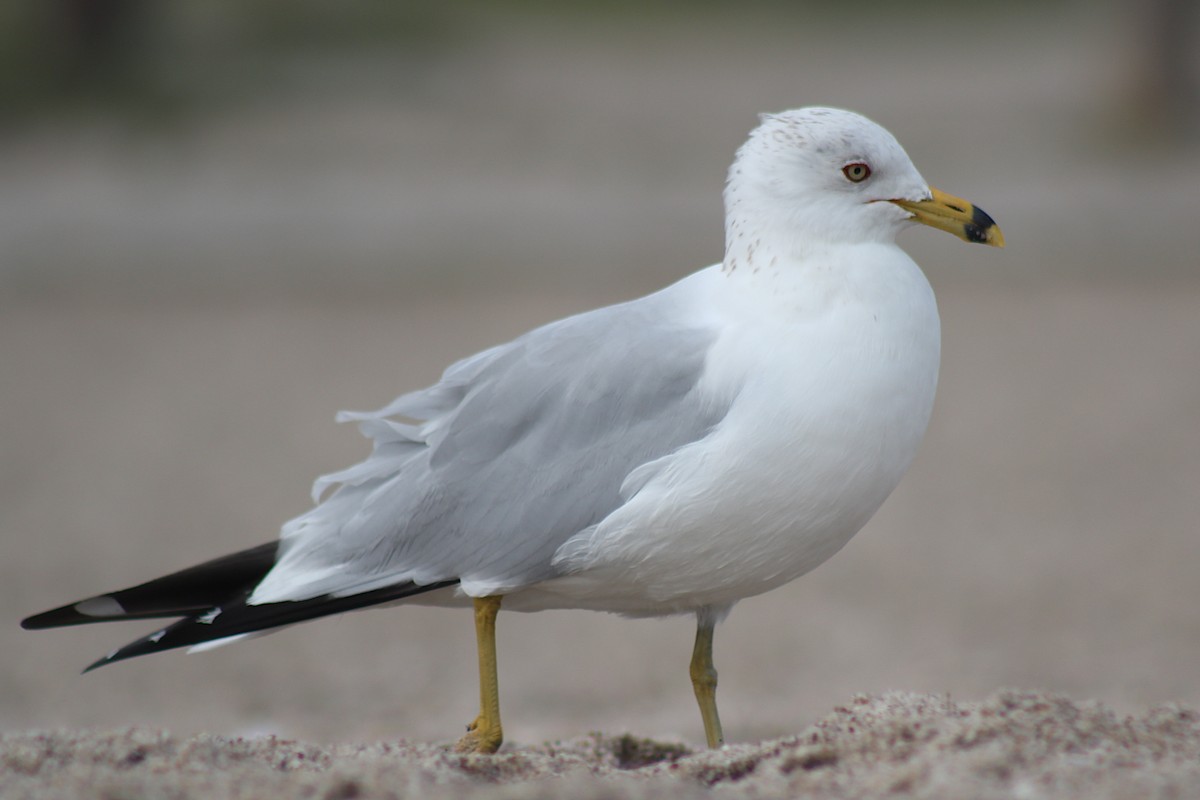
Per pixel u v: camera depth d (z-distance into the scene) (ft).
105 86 123.24
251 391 64.08
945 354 69.62
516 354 22.31
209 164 107.96
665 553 20.79
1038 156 107.04
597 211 94.07
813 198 21.17
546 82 144.05
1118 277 83.10
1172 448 54.95
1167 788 16.40
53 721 33.12
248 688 36.27
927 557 45.27
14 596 41.70
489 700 21.56
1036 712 18.60
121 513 49.52
